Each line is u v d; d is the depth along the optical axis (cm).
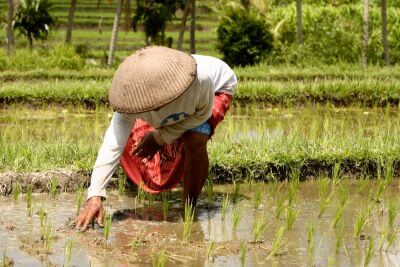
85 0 3556
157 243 640
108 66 2100
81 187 762
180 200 768
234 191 795
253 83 1482
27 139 966
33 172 788
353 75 1795
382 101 1452
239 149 869
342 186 789
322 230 684
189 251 624
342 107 1446
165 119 652
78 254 609
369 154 867
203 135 676
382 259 617
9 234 650
